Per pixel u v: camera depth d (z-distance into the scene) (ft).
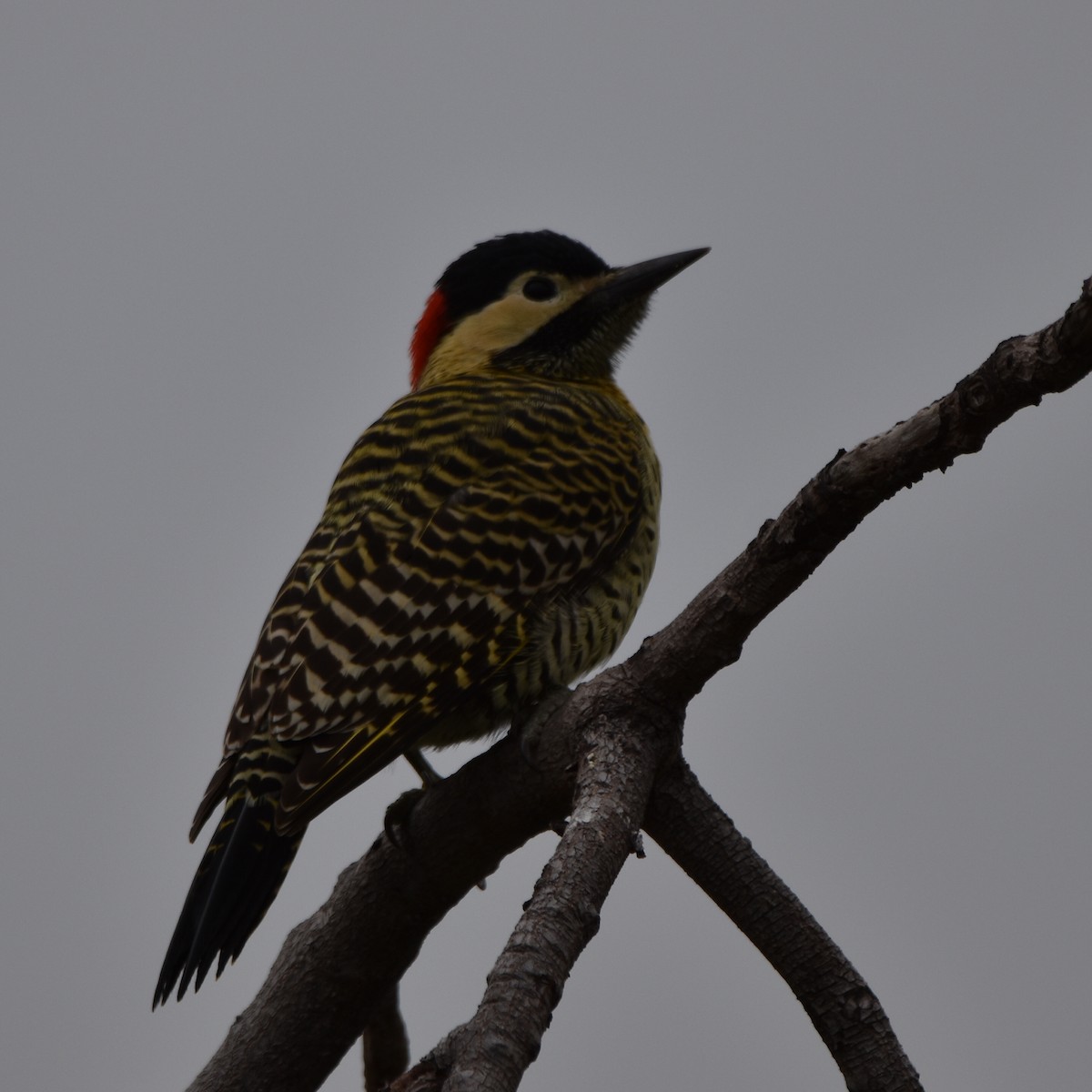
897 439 23.45
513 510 36.11
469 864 29.48
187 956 29.14
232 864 30.19
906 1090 25.73
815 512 24.32
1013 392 22.12
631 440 39.81
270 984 30.37
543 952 20.10
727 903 26.50
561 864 21.90
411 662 33.47
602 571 37.06
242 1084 30.07
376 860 29.86
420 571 34.60
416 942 30.07
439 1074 21.76
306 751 31.81
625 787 25.12
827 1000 26.05
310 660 32.96
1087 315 20.90
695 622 25.68
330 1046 30.22
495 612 34.71
